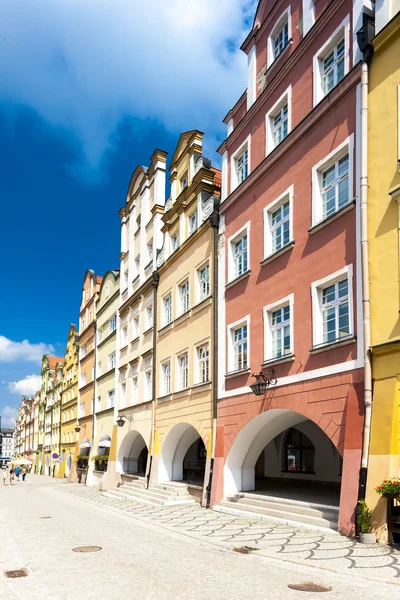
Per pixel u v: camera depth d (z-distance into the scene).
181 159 24.97
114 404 32.47
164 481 23.06
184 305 23.06
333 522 11.78
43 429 77.31
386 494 9.78
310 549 9.88
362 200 11.94
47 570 9.01
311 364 13.42
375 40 12.12
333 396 12.41
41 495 28.83
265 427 16.62
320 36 14.52
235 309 17.91
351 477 11.07
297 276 14.42
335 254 12.92
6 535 13.46
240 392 16.94
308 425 21.58
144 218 29.73
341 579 7.79
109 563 9.44
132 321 30.59
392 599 6.69
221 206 19.52
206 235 20.78
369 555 9.10
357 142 12.45
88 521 16.03
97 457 34.09
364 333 11.42
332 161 13.59
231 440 17.30
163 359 24.55
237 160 19.36
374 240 11.62
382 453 10.47
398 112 11.40
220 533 12.38
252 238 17.17
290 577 8.02
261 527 12.89
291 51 16.14
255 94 18.14
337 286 13.07
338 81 13.87
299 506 13.73
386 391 10.79
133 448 29.86
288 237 15.47
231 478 17.36
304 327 13.86
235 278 18.05
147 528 13.96
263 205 16.67
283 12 16.77
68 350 54.16
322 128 13.93
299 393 13.77
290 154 15.34
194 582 7.86
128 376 30.30
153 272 26.31
